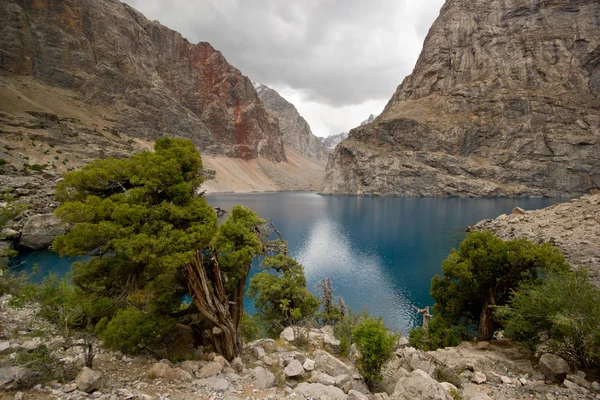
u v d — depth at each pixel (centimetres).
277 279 2600
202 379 1093
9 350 1050
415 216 11100
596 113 16712
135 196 1134
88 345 1081
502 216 6788
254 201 17350
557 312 1355
